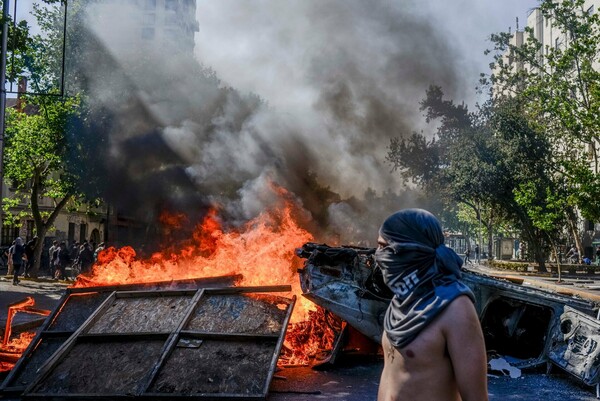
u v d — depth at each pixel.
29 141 24.92
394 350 1.83
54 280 23.62
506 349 8.20
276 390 6.52
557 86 22.70
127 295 7.48
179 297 7.33
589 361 6.73
